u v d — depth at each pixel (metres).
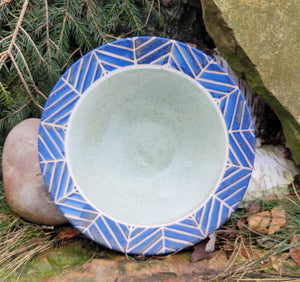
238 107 1.18
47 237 1.30
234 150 1.21
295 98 1.30
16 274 1.12
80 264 1.16
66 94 1.13
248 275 1.11
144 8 1.56
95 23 1.48
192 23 1.62
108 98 1.18
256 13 1.22
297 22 1.23
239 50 1.26
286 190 1.49
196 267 1.15
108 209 1.20
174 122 1.26
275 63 1.26
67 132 1.16
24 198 1.29
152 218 1.21
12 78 1.59
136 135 1.27
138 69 1.14
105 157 1.24
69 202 1.17
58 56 1.51
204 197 1.23
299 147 1.43
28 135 1.34
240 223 1.29
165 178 1.27
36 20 1.45
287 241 1.22
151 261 1.18
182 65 1.14
